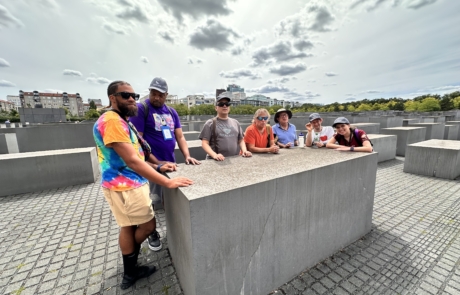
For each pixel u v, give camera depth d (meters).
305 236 2.23
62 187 5.18
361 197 2.78
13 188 4.68
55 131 9.35
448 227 3.21
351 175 2.57
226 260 1.70
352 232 2.78
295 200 2.05
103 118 1.79
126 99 1.88
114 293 2.08
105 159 1.86
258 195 1.78
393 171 6.27
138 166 1.73
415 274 2.28
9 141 11.70
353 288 2.10
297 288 2.10
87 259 2.60
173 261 2.43
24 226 3.37
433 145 5.90
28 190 4.82
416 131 8.51
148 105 2.89
